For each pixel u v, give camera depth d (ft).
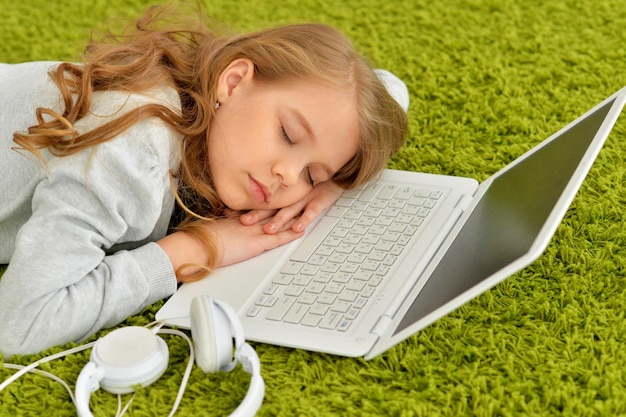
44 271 3.28
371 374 3.14
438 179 4.30
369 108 4.10
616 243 3.92
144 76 3.91
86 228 3.42
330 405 3.02
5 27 6.11
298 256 3.81
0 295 3.30
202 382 3.12
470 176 4.54
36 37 6.00
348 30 6.13
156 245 3.63
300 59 4.03
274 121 3.82
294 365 3.23
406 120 4.52
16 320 3.26
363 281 3.55
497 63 5.64
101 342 3.11
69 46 5.85
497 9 6.33
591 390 2.99
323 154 3.91
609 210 4.13
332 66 4.08
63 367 3.22
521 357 3.21
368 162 4.17
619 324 3.35
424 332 3.37
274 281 3.63
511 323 3.43
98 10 6.39
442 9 6.36
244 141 3.81
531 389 3.04
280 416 2.94
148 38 4.28
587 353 3.21
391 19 6.27
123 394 3.08
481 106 5.19
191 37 4.59
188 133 3.78
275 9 6.47
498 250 3.14
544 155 3.81
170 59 4.16
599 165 4.52
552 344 3.27
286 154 3.80
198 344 3.02
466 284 3.02
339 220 4.08
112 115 3.61
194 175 3.91
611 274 3.68
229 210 4.08
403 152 4.81
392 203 4.16
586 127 3.64
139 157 3.51
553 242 3.94
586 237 3.98
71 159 3.46
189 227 3.84
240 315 3.43
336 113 3.93
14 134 3.63
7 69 4.21
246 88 3.99
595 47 5.74
